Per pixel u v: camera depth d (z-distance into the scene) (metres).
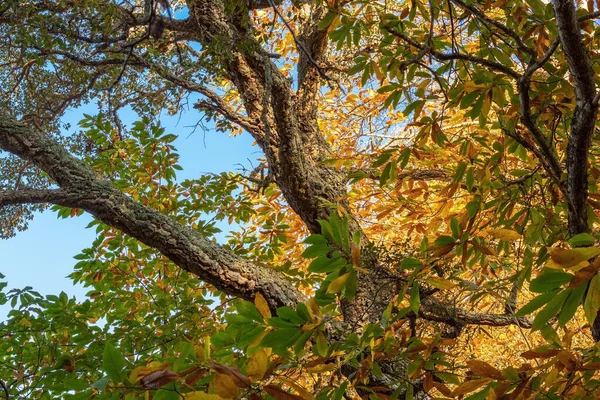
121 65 4.09
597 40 2.81
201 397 1.62
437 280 2.19
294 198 4.88
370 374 3.16
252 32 3.50
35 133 3.81
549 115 2.99
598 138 2.92
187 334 4.12
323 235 2.06
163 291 4.99
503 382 1.87
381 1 4.17
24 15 3.10
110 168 5.35
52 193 3.60
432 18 2.65
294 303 3.96
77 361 3.46
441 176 4.57
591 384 1.87
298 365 2.33
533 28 2.87
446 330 3.58
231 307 4.66
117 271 4.87
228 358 2.45
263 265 4.31
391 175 3.20
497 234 1.97
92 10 2.90
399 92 3.04
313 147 5.23
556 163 2.62
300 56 5.71
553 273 1.41
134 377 1.70
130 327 3.97
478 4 3.10
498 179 3.20
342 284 2.03
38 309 3.89
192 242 3.84
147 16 2.04
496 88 2.62
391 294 3.65
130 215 3.71
